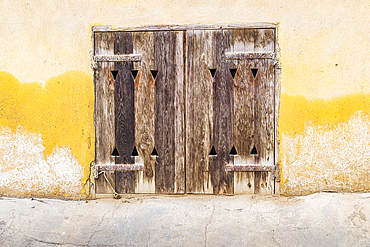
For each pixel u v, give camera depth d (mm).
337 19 2682
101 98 2857
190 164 2869
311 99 2725
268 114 2787
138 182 2900
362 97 2688
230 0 2748
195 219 2584
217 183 2859
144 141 2875
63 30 2809
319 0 2688
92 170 2879
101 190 2910
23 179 2881
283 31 2729
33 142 2861
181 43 2803
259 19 2744
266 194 2826
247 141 2818
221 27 2766
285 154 2773
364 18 2666
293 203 2682
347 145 2713
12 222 2604
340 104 2703
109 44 2834
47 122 2848
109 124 2873
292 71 2734
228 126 2826
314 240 2355
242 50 2783
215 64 2801
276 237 2396
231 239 2400
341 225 2439
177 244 2396
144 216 2637
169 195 2896
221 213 2631
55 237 2484
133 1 2787
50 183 2877
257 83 2785
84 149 2859
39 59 2826
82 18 2811
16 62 2832
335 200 2639
